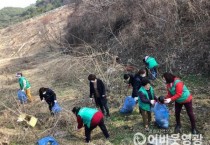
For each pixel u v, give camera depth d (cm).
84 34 1894
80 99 1118
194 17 1311
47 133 885
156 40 1365
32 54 2522
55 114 961
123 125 882
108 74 1243
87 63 1397
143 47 1405
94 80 907
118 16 1666
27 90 1198
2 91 1420
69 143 819
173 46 1297
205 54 1166
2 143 853
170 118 877
